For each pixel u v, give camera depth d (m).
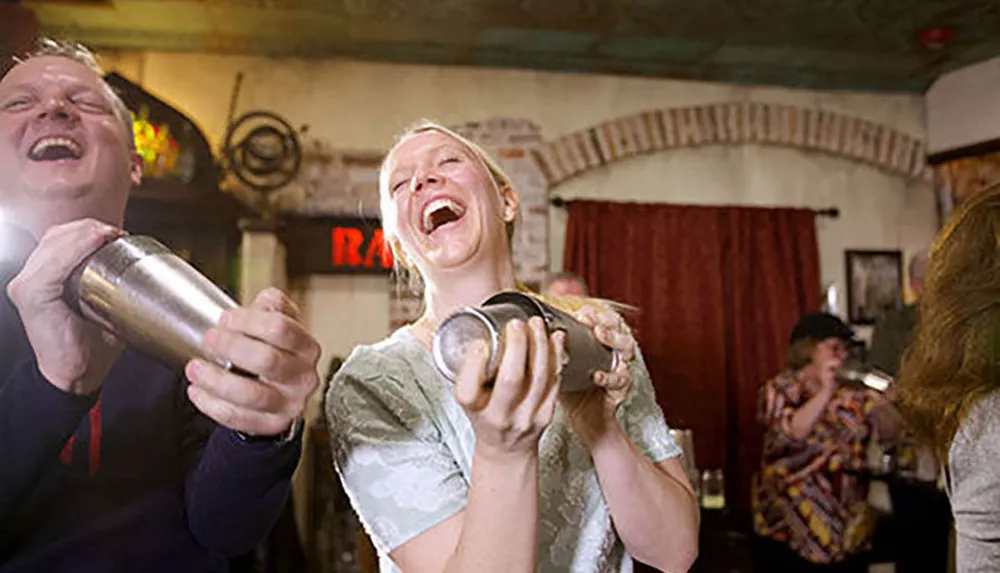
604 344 0.74
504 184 1.09
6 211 0.73
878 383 2.37
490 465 0.63
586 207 3.98
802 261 4.12
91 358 0.58
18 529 0.67
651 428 1.00
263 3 3.30
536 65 3.98
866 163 4.31
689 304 4.00
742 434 3.97
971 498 1.09
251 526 0.67
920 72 4.16
